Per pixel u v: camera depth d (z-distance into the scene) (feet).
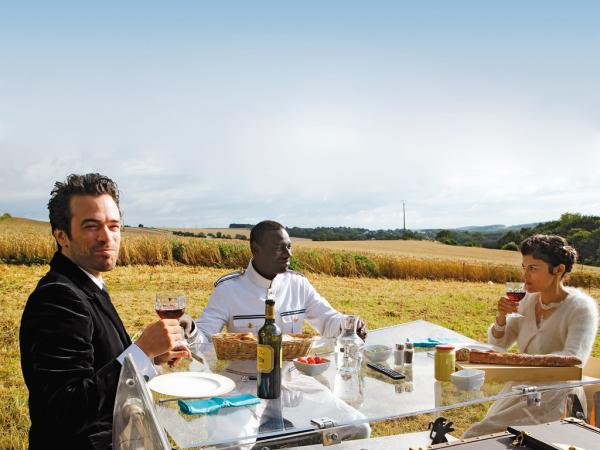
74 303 7.01
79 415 6.56
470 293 54.29
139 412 6.29
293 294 12.96
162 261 63.98
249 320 12.51
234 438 6.50
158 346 7.22
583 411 9.88
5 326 29.09
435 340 11.29
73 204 7.50
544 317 11.19
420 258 77.15
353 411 7.46
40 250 60.03
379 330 12.64
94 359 7.36
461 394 8.19
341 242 160.86
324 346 11.06
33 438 6.98
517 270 73.92
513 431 6.91
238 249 66.90
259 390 7.89
